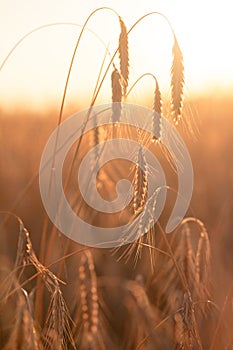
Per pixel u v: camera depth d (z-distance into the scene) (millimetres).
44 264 1006
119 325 1128
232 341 967
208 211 1366
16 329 826
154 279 1067
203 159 1604
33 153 1561
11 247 1274
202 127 1729
